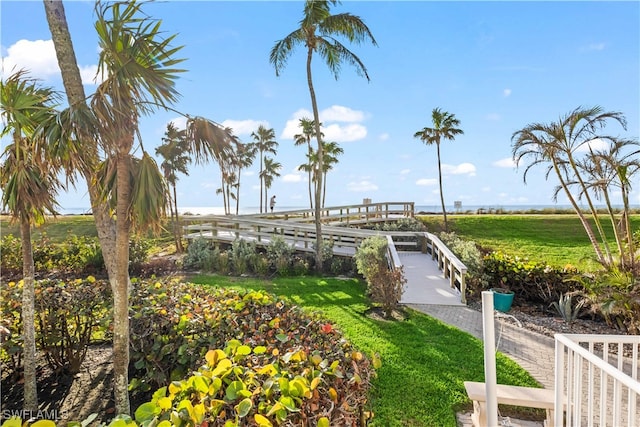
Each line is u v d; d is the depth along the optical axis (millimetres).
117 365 2605
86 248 9383
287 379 1511
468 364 4047
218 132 2529
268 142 29625
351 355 2082
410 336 4906
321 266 9750
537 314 6406
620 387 1948
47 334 3580
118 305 2594
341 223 17156
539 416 3188
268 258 9977
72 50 2799
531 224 17984
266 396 1438
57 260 8984
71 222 15875
